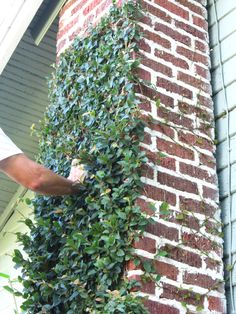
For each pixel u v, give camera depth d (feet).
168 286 9.10
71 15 12.90
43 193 9.66
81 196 9.96
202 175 10.28
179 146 10.19
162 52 10.71
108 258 9.04
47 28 15.11
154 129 9.98
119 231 9.14
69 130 11.11
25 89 17.15
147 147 9.75
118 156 9.61
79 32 12.34
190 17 11.49
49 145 11.50
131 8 10.64
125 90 10.03
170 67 10.71
